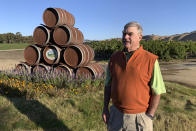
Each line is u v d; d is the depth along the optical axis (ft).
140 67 5.95
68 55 24.88
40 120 12.92
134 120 6.21
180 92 24.16
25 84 21.56
